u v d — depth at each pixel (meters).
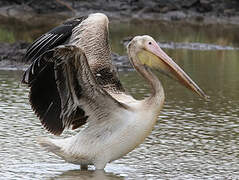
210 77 22.05
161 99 11.41
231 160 12.55
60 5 41.03
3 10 39.53
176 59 25.83
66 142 11.62
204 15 43.03
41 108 11.16
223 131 14.79
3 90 18.22
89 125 11.47
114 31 33.22
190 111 16.75
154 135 14.30
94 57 12.55
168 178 11.33
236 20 42.22
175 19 41.34
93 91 10.98
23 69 21.91
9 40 27.25
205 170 11.86
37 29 31.94
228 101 18.20
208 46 29.95
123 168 11.96
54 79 10.95
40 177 11.26
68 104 11.23
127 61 24.20
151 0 43.03
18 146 13.07
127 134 11.25
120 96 11.84
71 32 13.12
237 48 29.92
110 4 42.38
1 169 11.62
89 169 11.94
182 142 13.78
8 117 15.16
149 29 35.03
